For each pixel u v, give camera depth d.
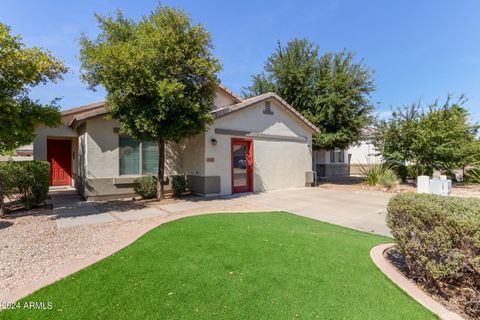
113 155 10.12
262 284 3.36
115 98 8.08
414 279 3.58
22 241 4.99
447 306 2.96
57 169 13.92
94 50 8.09
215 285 3.31
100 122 9.87
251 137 12.32
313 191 13.14
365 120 16.14
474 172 15.77
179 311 2.76
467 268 2.93
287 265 3.94
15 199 9.01
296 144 14.48
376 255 4.38
